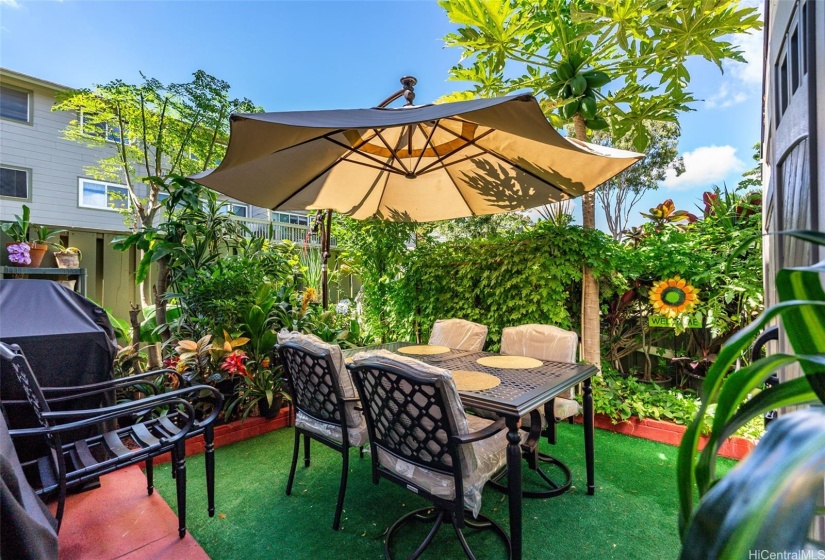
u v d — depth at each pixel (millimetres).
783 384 612
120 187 9047
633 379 3420
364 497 2219
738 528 414
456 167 3182
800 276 613
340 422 1990
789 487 407
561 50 3143
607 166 2484
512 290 3611
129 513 1989
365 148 2986
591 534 1871
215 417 2016
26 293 2193
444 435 1479
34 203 8016
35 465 2002
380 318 4762
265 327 3365
